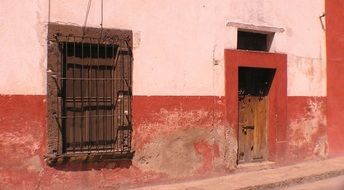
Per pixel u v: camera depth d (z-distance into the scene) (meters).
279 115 10.70
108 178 8.13
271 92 10.69
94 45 8.09
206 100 9.38
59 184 7.65
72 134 7.90
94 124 8.11
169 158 8.87
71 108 7.90
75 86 7.93
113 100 8.28
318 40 11.63
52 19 7.62
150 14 8.63
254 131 10.55
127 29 8.36
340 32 12.11
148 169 8.59
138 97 8.49
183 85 9.06
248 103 10.46
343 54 12.13
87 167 7.92
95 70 8.12
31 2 7.45
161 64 8.77
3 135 7.23
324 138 11.73
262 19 10.40
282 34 10.82
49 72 7.57
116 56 8.29
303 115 11.25
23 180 7.37
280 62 10.72
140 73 8.52
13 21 7.32
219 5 9.62
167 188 8.49
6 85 7.26
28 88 7.42
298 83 11.16
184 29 9.09
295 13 11.12
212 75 9.48
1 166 7.21
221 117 9.61
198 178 9.26
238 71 10.13
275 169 10.39
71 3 7.79
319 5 11.68
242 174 9.80
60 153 7.64
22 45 7.38
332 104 11.91
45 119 7.54
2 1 7.24
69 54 7.88
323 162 11.32
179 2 9.02
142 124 8.52
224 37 9.70
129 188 8.36
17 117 7.34
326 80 11.80
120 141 8.30
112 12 8.20
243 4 10.04
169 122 8.87
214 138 9.51
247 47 10.56
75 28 7.82
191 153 9.17
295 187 9.34
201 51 9.33
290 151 10.93
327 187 9.36
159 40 8.74
